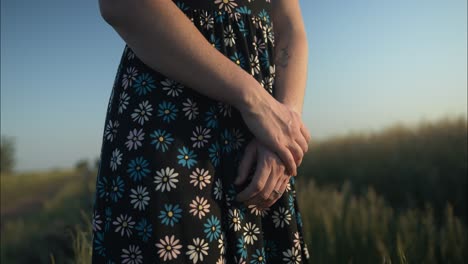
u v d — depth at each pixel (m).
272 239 0.98
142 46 0.84
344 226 3.27
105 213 0.91
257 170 0.88
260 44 1.00
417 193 7.03
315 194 5.12
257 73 0.97
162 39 0.82
